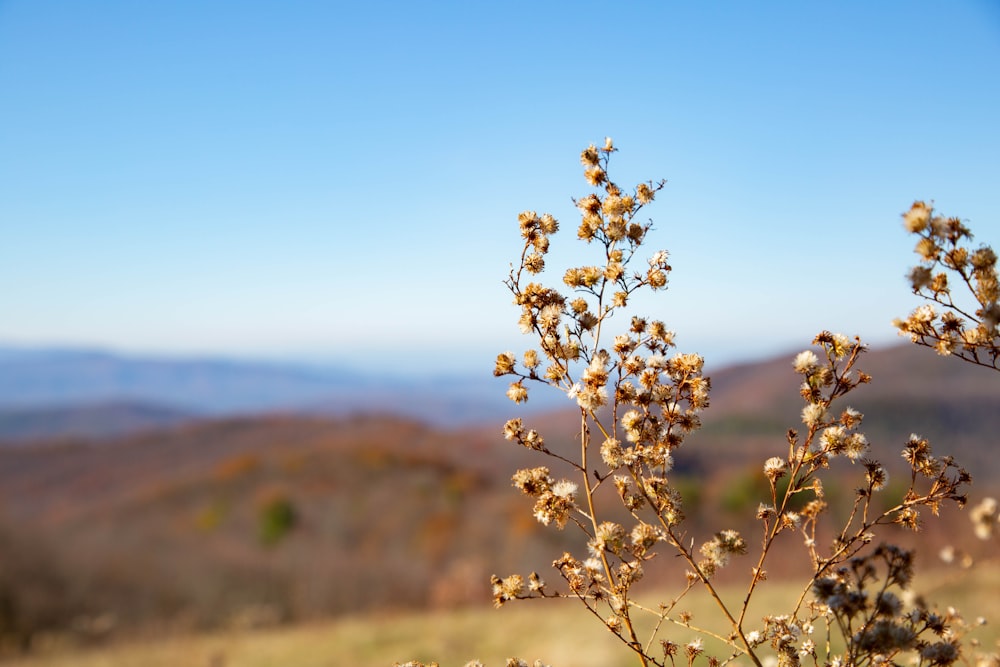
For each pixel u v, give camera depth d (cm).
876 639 158
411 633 1339
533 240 214
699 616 795
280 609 2483
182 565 2964
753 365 8144
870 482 187
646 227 206
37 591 2448
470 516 3750
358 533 3806
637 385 208
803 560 1334
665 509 200
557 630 1112
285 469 5025
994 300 152
